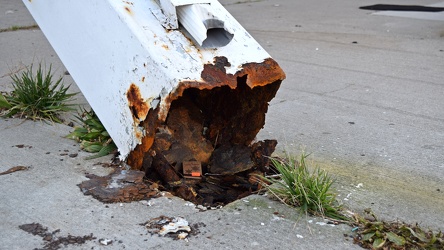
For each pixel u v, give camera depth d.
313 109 5.61
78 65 4.16
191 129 4.03
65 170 3.90
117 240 3.05
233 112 4.07
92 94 4.08
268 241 3.08
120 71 3.75
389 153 4.48
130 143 3.77
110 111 3.92
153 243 3.03
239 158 4.07
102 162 4.03
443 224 3.36
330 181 3.88
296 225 3.26
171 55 3.52
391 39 9.21
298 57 7.95
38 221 3.23
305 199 3.42
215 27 3.61
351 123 5.20
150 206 3.43
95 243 3.02
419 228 3.21
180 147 3.96
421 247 3.06
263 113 3.99
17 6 11.50
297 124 5.14
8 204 3.42
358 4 13.05
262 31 9.80
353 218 3.34
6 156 4.14
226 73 3.54
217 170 4.03
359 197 3.68
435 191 3.81
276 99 5.93
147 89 3.55
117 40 3.73
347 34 9.60
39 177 3.79
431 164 4.27
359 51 8.35
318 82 6.65
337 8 12.44
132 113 3.69
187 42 3.63
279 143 4.64
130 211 3.37
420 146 4.64
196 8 3.61
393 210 3.51
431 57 7.97
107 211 3.36
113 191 3.57
